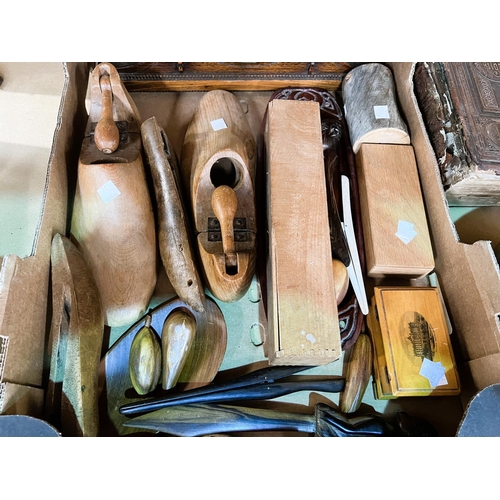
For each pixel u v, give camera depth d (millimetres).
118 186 948
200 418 894
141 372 892
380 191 1103
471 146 1044
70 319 862
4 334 748
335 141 1168
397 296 1004
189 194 1053
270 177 950
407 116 1187
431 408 1004
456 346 1030
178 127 1280
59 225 996
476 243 941
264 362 1011
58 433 719
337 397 990
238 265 899
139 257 966
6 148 1194
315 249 886
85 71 1216
